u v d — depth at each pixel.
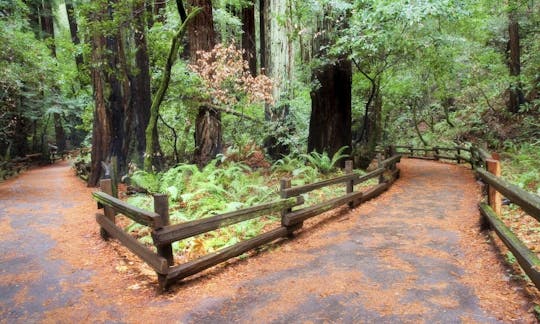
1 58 14.72
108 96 13.70
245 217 5.26
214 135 12.73
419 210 7.76
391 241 5.81
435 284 4.16
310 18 12.98
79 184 14.70
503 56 21.03
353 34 10.53
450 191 9.80
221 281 4.60
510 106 20.38
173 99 13.03
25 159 22.95
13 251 6.01
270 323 3.51
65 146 34.59
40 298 4.30
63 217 8.41
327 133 13.01
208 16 12.27
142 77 14.25
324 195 9.34
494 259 4.76
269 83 12.77
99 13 11.25
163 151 17.30
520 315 3.39
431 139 24.33
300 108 16.42
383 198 9.15
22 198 11.09
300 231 6.61
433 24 12.34
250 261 5.26
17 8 17.36
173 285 4.49
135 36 14.06
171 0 15.37
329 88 12.86
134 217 4.83
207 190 8.17
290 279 4.52
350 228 6.68
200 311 3.84
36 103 22.00
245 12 20.09
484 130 20.58
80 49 13.98
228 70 11.54
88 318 3.81
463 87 23.08
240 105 13.52
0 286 4.64
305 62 13.90
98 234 6.93
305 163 13.02
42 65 16.52
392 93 20.44
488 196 5.89
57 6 29.97
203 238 6.27
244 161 14.45
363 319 3.48
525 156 12.88
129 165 13.50
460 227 6.38
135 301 4.16
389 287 4.13
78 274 5.02
